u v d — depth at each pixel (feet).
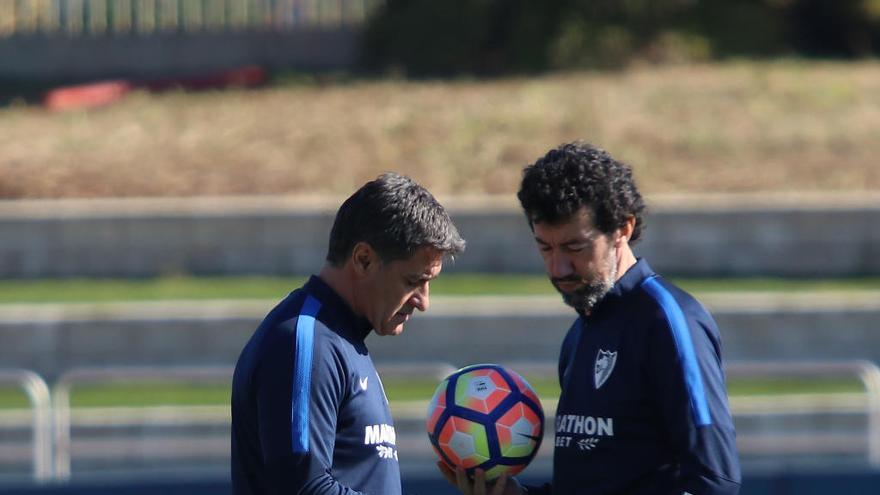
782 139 216.33
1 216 178.91
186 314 156.76
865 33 286.87
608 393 50.65
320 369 48.49
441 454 56.18
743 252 179.01
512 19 278.67
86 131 232.32
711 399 48.75
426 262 49.88
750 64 273.33
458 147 212.23
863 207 177.88
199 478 95.86
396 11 285.64
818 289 171.42
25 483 94.12
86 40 285.02
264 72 274.98
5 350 156.04
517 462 55.26
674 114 231.09
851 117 229.25
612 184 50.21
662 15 281.13
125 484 89.40
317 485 47.52
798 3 290.15
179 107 250.16
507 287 172.04
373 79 271.08
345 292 50.55
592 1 278.46
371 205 49.57
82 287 175.73
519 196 51.49
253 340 50.16
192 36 286.25
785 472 89.20
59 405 116.57
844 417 126.72
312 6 290.35
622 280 51.47
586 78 263.49
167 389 148.46
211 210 180.45
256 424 49.37
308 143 217.77
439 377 110.73
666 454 50.24
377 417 50.29
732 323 156.35
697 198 185.88
